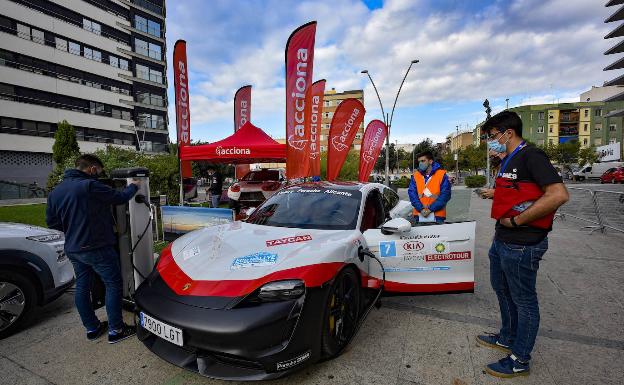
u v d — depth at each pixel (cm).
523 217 206
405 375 225
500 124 224
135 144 3722
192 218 474
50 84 2950
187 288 215
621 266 453
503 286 245
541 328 290
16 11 2714
